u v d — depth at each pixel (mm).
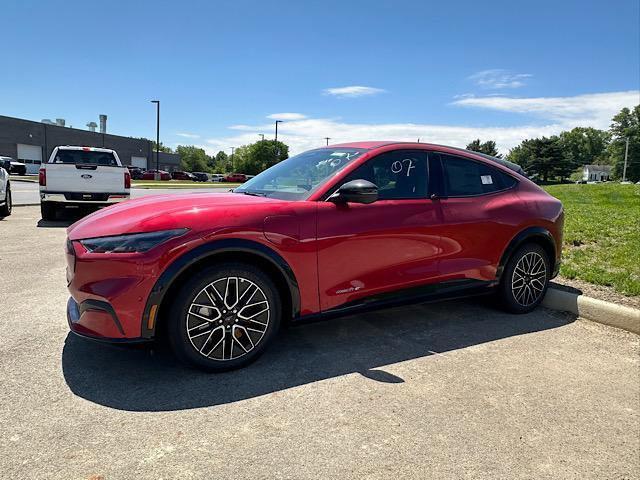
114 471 2074
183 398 2713
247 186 4035
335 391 2852
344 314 3428
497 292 4309
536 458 2283
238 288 3023
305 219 3182
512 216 4191
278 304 3189
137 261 2738
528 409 2723
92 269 2775
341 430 2449
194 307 2900
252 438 2355
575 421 2617
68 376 2932
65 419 2459
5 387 2771
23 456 2150
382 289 3543
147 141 69500
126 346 2818
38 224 9727
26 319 3902
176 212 2924
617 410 2744
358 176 3516
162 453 2211
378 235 3463
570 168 76250
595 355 3504
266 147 85438
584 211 10781
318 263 3240
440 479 2104
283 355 3352
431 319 4203
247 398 2738
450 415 2627
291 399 2742
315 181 3504
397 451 2291
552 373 3189
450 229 3828
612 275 5055
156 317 2805
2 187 10477
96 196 10289
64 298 4496
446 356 3410
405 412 2641
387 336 3771
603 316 4168
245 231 2957
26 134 51062
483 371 3184
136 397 2707
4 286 4883
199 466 2129
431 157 3961
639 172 90312
